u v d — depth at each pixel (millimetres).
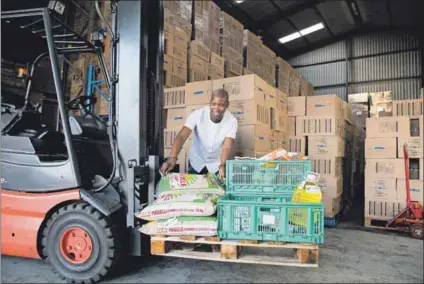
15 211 2887
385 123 5195
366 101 10156
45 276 2861
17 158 2941
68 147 2795
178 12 5633
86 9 5227
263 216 2529
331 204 5250
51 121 4215
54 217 2789
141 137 2965
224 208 2592
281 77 8906
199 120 3422
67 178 2793
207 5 6371
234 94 4125
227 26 6848
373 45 12797
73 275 2729
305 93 11039
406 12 11031
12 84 3904
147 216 2691
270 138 4559
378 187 5191
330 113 5305
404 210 4816
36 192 2883
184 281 2781
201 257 2619
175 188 2842
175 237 2656
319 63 13828
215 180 2980
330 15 11797
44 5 3703
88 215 2701
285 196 2787
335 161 5309
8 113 3178
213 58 6082
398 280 2916
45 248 2836
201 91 4340
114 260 2719
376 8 11180
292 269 3115
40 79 4191
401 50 12312
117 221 2814
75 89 5035
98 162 3303
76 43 3260
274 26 12320
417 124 5062
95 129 3355
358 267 3254
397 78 12312
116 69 3025
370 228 5172
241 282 2783
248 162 2844
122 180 2928
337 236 4621
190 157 3650
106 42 4867
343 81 13281
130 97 2945
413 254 3740
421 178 4887
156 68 3396
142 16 3006
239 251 2641
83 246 2738
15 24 3100
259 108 4164
